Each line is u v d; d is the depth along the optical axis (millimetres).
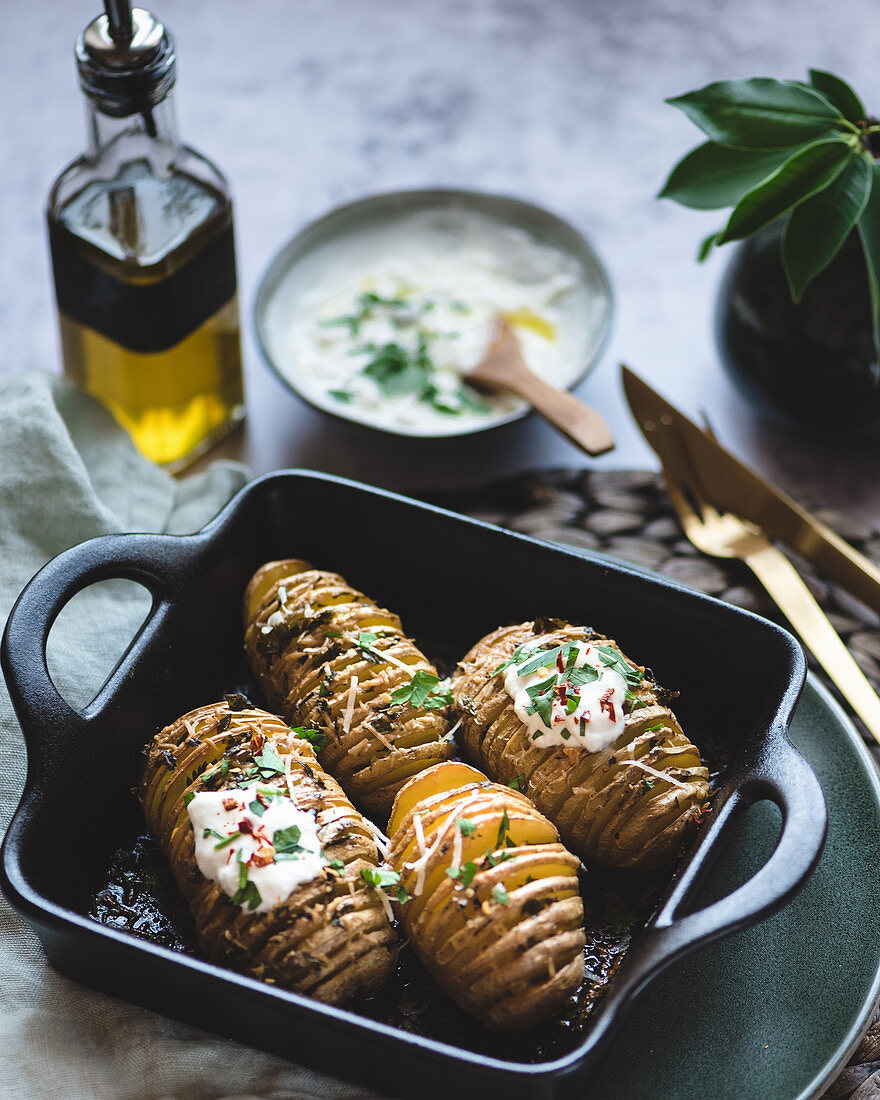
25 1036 620
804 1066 618
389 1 1022
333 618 673
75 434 779
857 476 828
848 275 768
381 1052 583
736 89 726
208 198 771
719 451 788
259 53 994
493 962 595
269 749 635
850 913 647
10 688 626
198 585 675
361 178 941
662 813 631
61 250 759
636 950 592
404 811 633
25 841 611
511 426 798
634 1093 616
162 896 642
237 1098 613
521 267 874
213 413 817
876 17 1003
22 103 960
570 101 974
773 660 658
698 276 902
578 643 657
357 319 852
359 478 823
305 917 602
